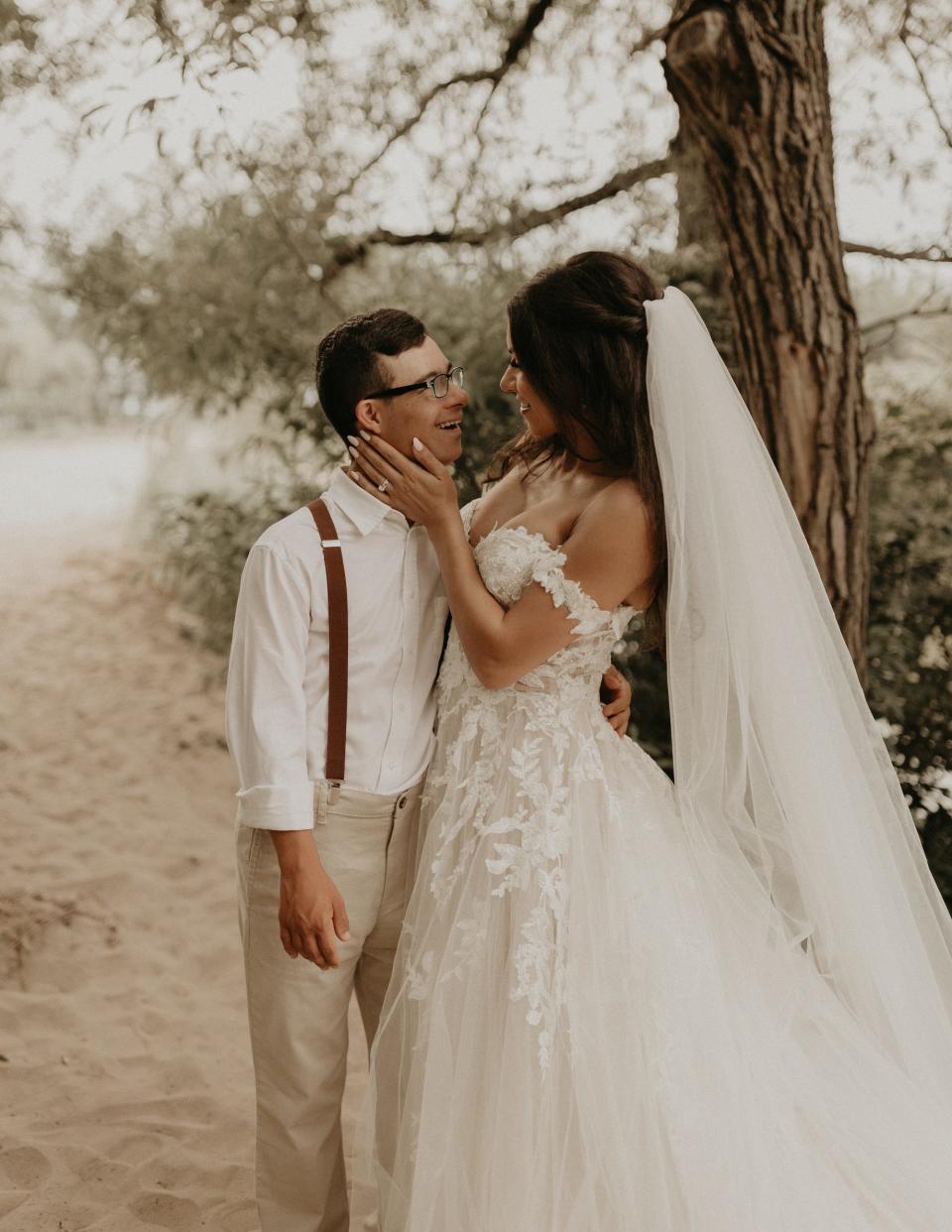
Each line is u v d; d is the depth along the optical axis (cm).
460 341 443
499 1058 186
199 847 468
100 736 577
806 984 202
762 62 292
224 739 588
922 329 474
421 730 204
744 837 206
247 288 483
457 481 427
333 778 193
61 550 990
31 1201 246
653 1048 183
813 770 204
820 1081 195
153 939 389
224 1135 278
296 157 419
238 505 583
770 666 201
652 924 190
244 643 191
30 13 333
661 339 193
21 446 2256
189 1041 324
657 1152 179
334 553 193
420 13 415
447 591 194
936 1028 209
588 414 199
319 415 484
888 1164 189
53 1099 289
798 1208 179
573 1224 178
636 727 420
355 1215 199
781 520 209
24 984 355
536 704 199
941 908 221
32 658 695
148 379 556
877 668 417
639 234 424
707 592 196
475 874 193
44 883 413
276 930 194
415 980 192
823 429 320
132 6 301
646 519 193
